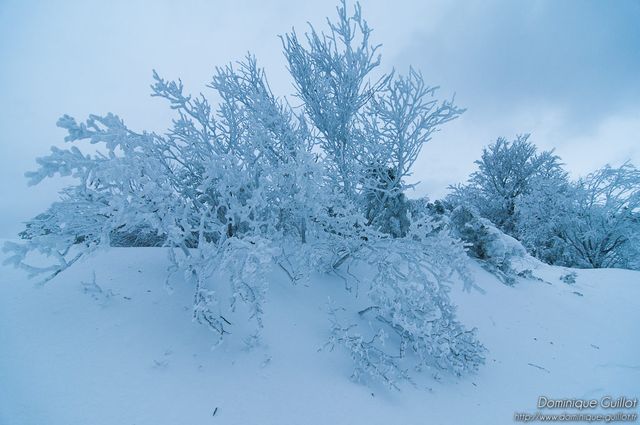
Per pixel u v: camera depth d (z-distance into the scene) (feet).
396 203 15.58
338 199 9.75
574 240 35.76
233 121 11.47
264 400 5.89
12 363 5.37
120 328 6.59
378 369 7.10
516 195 42.78
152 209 6.88
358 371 7.16
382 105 13.12
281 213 10.12
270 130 11.76
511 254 22.22
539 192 35.83
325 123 14.32
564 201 33.81
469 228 19.65
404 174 13.48
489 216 43.45
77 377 5.36
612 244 33.91
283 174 9.17
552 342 11.99
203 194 9.02
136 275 8.33
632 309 16.08
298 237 10.73
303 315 8.90
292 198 9.44
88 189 6.58
